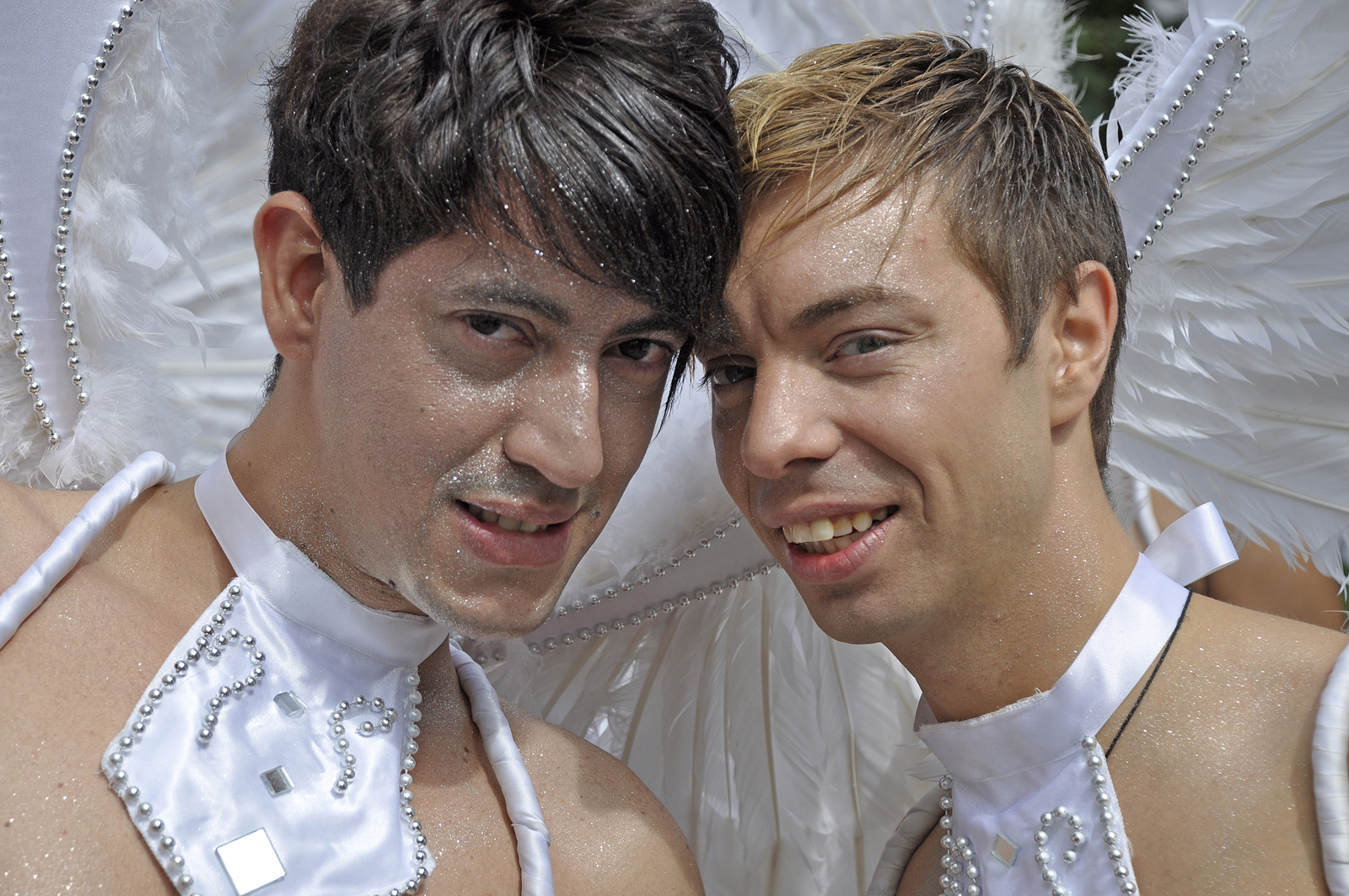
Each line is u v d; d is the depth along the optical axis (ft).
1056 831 3.69
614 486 3.55
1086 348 3.95
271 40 5.17
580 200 3.04
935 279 3.57
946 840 4.00
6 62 4.68
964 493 3.66
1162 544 4.63
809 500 3.69
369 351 3.26
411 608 3.70
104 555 3.63
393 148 3.09
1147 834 3.54
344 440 3.38
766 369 3.67
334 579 3.62
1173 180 5.26
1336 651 3.58
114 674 3.35
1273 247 5.20
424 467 3.29
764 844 5.90
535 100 3.03
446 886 3.47
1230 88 5.14
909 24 5.37
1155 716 3.66
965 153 3.68
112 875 3.02
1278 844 3.33
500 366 3.24
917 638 3.89
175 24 4.90
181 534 3.74
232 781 3.27
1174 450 5.62
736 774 5.92
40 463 4.99
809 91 3.79
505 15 3.10
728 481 4.07
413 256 3.15
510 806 3.72
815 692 5.96
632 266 3.13
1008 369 3.69
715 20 3.42
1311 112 5.09
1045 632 3.81
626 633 5.86
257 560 3.61
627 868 3.86
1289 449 5.42
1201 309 5.34
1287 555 5.56
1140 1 11.69
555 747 4.11
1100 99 11.78
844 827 5.92
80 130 4.77
